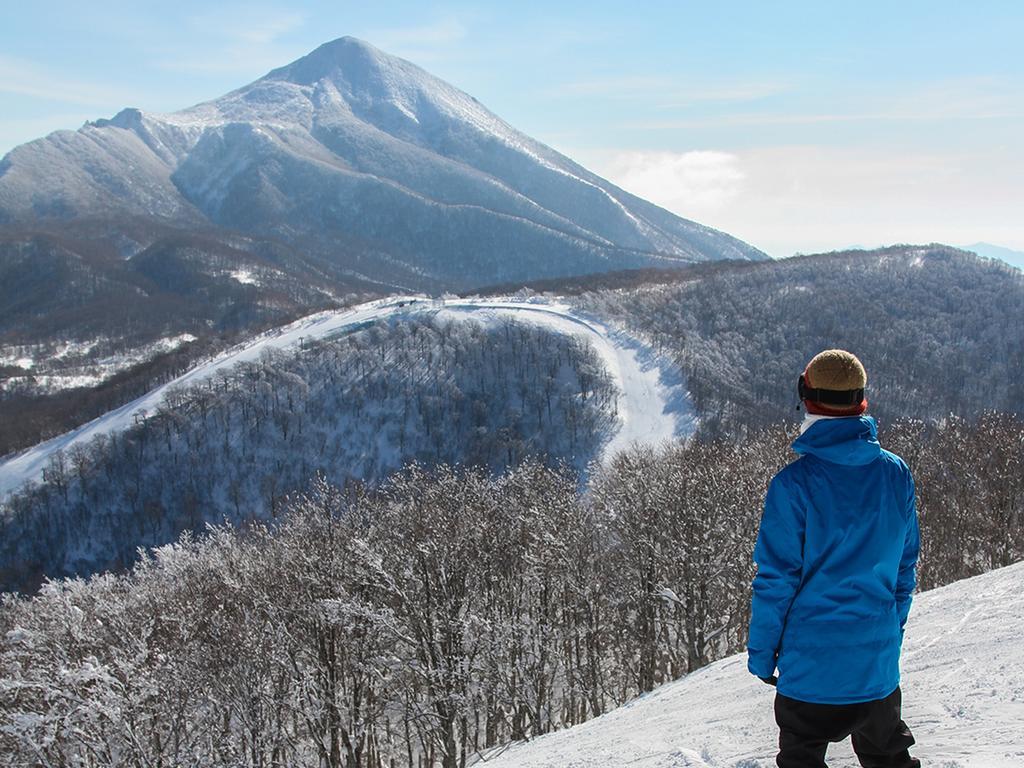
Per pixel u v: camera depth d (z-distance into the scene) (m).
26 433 157.50
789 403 134.25
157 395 156.25
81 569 119.44
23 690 26.03
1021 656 8.25
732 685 12.84
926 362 161.38
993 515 40.53
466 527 35.38
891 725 4.66
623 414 129.88
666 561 36.19
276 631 29.30
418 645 30.88
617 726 12.56
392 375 152.12
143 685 24.91
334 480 132.50
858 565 4.47
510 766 10.97
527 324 165.50
